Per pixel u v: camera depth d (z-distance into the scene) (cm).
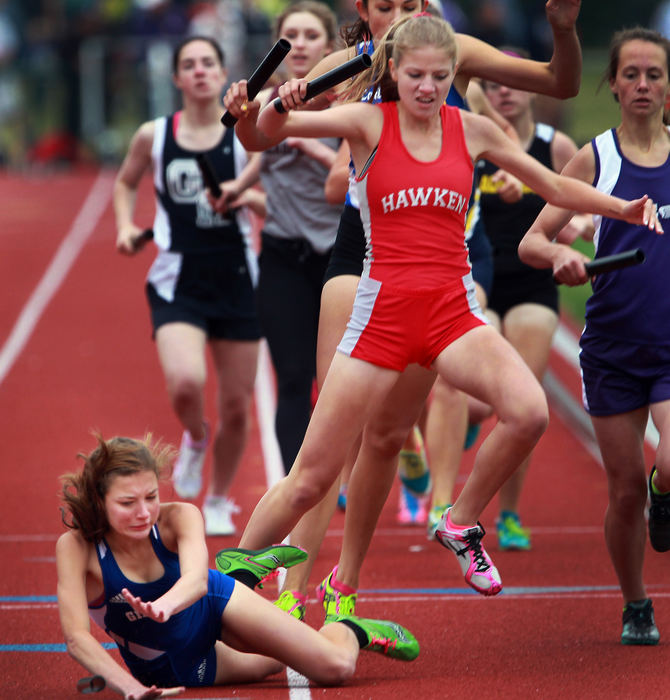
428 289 1614
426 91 1587
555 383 3950
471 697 1569
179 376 2530
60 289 5316
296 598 1816
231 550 1673
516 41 7556
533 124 2597
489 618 1984
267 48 7862
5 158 8512
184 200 2611
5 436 3509
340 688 1609
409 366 1686
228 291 2611
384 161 1617
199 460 2697
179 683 1611
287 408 2302
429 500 2962
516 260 2531
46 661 1756
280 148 2342
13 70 8412
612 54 1817
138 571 1566
